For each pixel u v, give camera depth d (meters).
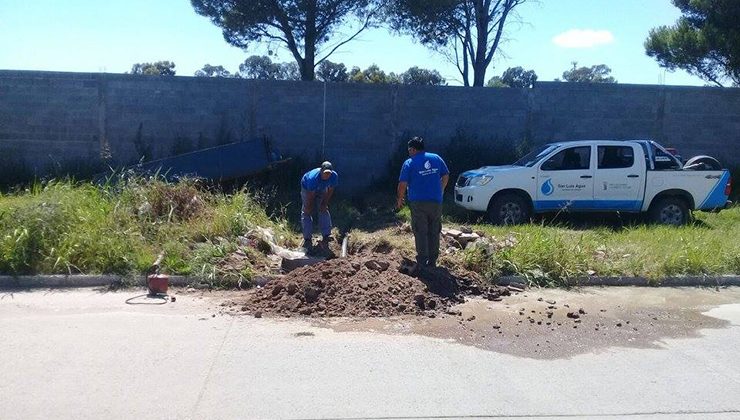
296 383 5.41
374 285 7.88
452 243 10.34
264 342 6.41
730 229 12.68
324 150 17.16
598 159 13.30
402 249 10.23
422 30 21.97
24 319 7.00
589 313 7.75
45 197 9.88
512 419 4.86
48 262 8.62
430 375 5.66
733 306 8.17
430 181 8.83
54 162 16.72
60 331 6.59
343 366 5.81
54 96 16.66
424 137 17.28
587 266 9.38
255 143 14.53
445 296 8.13
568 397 5.27
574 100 17.36
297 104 17.02
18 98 16.62
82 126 16.73
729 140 17.66
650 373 5.83
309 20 20.33
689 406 5.14
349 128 17.16
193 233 9.90
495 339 6.70
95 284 8.47
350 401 5.09
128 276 8.55
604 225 13.67
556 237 10.00
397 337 6.68
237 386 5.32
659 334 6.98
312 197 10.23
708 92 17.50
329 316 7.36
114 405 4.92
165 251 9.11
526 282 9.00
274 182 15.67
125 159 16.84
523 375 5.72
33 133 16.72
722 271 9.61
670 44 21.31
